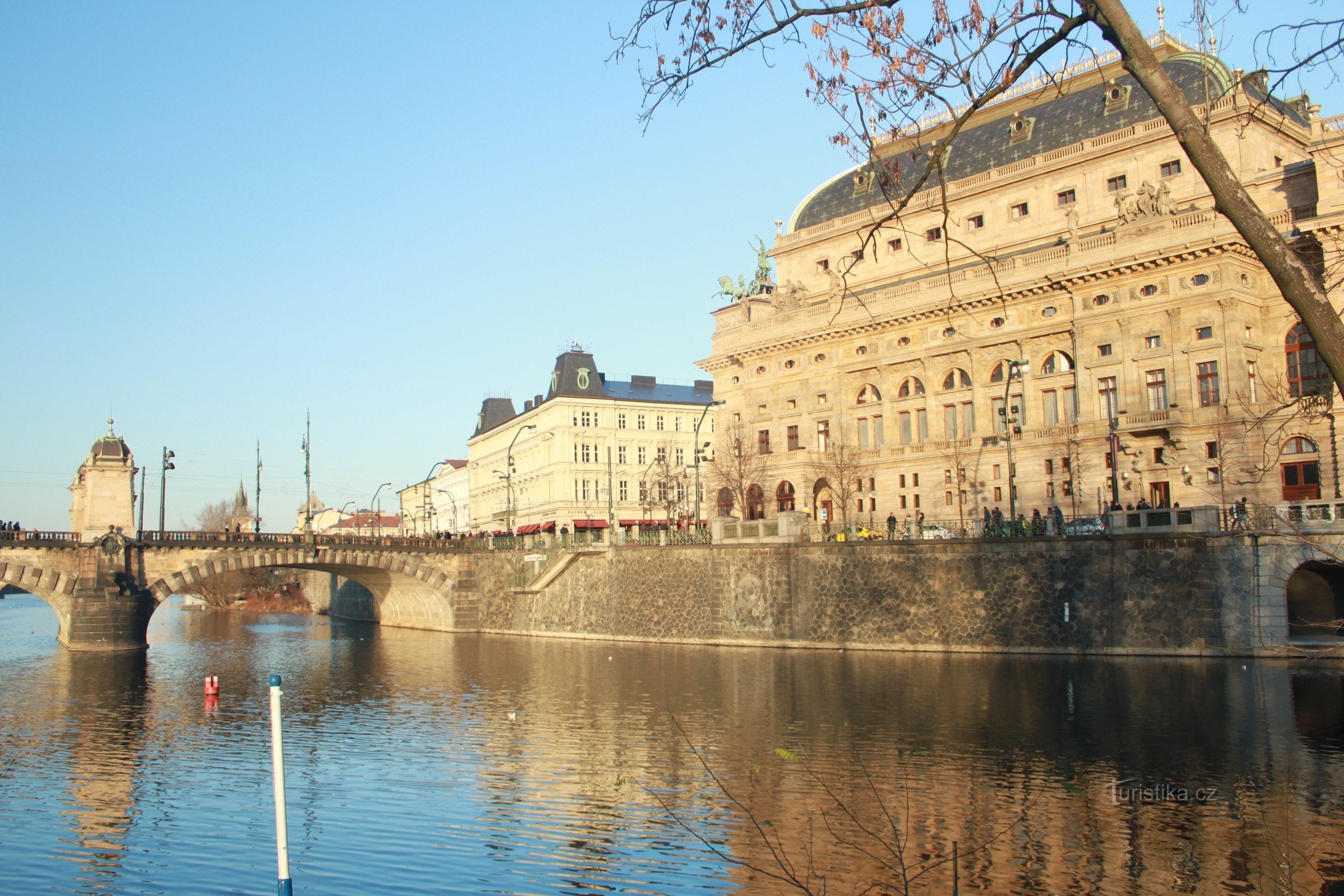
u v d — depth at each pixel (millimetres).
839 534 75500
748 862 26016
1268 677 46812
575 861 26609
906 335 88562
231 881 25984
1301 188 70562
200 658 79188
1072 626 58438
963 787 31031
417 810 31750
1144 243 74250
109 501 89812
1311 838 25641
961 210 90688
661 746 39000
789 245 103688
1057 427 78188
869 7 11367
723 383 104188
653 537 83438
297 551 92875
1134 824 27156
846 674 54469
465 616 99875
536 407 145875
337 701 53938
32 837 29953
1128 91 83250
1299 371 70875
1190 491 70625
